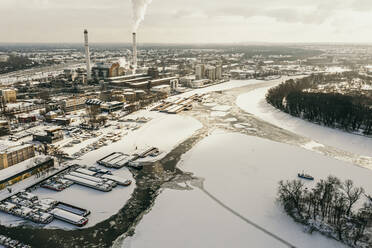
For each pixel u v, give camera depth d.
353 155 194.62
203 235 112.06
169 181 156.12
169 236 111.44
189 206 131.75
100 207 130.88
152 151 195.75
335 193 125.56
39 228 115.56
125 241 108.75
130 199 138.12
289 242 108.00
